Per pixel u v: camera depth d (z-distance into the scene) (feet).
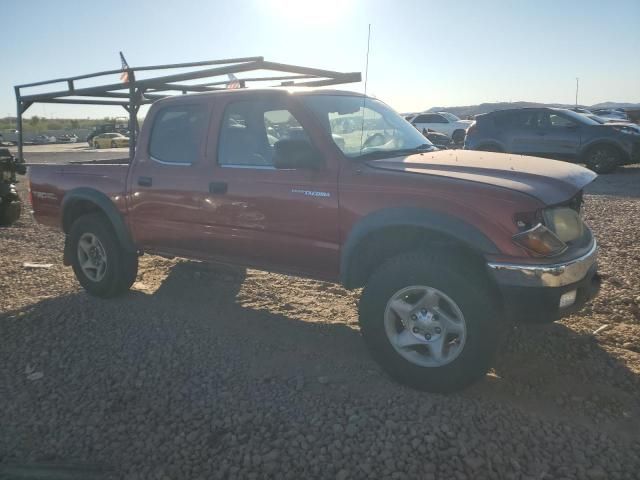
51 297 17.97
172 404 11.50
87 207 18.30
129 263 17.37
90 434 10.70
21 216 34.91
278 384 12.03
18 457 10.12
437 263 10.96
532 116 51.01
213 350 13.78
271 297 17.49
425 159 12.94
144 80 17.52
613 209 31.27
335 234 12.58
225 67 16.47
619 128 48.16
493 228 10.54
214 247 14.99
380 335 11.71
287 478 9.14
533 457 9.37
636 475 8.89
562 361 12.61
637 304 15.67
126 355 13.70
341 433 10.17
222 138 14.69
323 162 12.78
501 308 11.19
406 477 9.00
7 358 13.87
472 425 10.20
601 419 10.44
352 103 14.82
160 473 9.44
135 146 17.71
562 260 10.54
